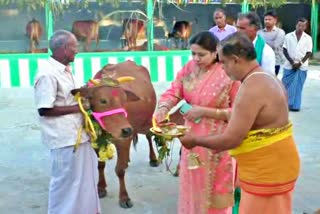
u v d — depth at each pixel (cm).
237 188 369
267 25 880
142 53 1075
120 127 372
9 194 491
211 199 342
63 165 372
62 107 365
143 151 635
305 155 623
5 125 768
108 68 480
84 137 376
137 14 1194
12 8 1137
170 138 300
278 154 263
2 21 1135
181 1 1229
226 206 345
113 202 472
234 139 260
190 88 344
